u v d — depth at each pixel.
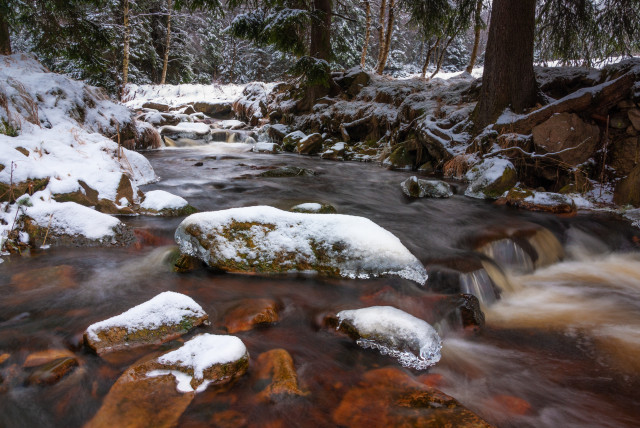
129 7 24.66
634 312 3.67
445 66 37.50
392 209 6.51
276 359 2.45
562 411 2.34
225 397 2.15
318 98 16.06
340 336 2.87
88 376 2.28
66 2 10.16
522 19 8.30
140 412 2.01
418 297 3.48
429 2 12.94
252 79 39.94
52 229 4.34
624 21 9.66
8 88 7.03
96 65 12.02
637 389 2.55
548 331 3.29
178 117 18.72
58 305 3.12
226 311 3.11
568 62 11.48
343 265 3.78
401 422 2.01
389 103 13.64
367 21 19.27
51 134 6.66
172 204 5.50
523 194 6.71
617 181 7.12
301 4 14.21
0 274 3.64
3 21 9.79
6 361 2.41
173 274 3.80
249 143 16.22
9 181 4.48
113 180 5.50
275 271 3.83
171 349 2.56
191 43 32.81
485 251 4.77
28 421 2.00
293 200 6.77
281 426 2.01
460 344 3.02
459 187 8.12
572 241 5.48
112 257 4.14
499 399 2.42
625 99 7.22
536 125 7.86
